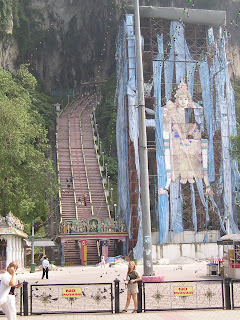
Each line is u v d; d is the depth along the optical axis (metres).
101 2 105.62
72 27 107.31
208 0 81.75
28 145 45.53
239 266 24.77
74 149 71.75
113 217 62.22
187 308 14.61
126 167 53.97
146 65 60.25
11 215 34.47
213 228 55.28
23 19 95.06
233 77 80.56
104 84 98.12
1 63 76.56
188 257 49.62
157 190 56.38
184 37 58.28
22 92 51.38
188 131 55.06
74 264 50.94
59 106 88.56
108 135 79.44
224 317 13.07
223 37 59.38
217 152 57.56
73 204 59.38
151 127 55.44
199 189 54.00
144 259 22.20
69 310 15.27
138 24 23.39
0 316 13.59
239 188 57.28
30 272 36.97
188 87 56.47
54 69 106.31
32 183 45.59
